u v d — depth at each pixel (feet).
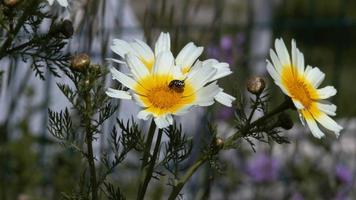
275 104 3.91
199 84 1.68
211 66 1.69
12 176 3.66
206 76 1.69
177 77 1.71
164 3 2.79
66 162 3.17
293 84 1.77
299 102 1.73
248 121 1.78
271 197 4.11
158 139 1.73
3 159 3.56
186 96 1.68
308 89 1.80
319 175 4.08
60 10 2.50
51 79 4.02
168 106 1.66
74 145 1.80
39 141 3.87
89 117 1.75
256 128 1.79
